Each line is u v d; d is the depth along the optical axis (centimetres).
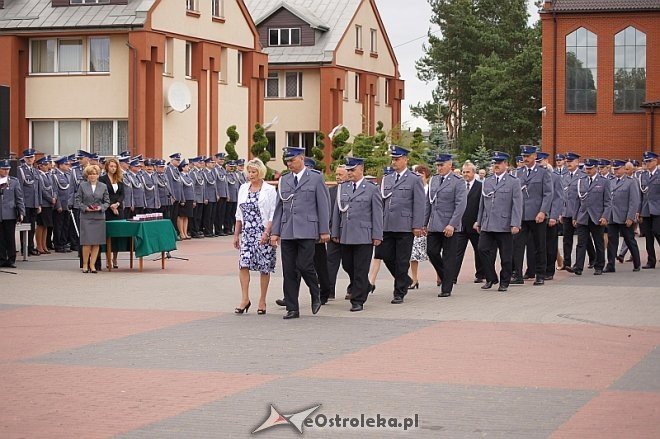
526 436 870
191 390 1053
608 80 5625
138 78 4241
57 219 2825
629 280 2203
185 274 2281
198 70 4653
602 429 890
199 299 1834
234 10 4953
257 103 5206
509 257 1969
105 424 915
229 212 3766
